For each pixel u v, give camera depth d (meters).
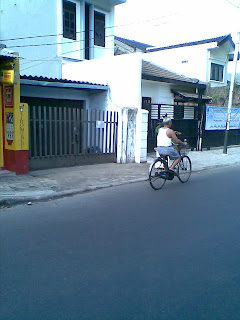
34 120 9.29
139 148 11.48
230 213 6.11
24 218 5.78
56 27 14.45
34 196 6.91
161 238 4.88
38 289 3.46
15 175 8.75
